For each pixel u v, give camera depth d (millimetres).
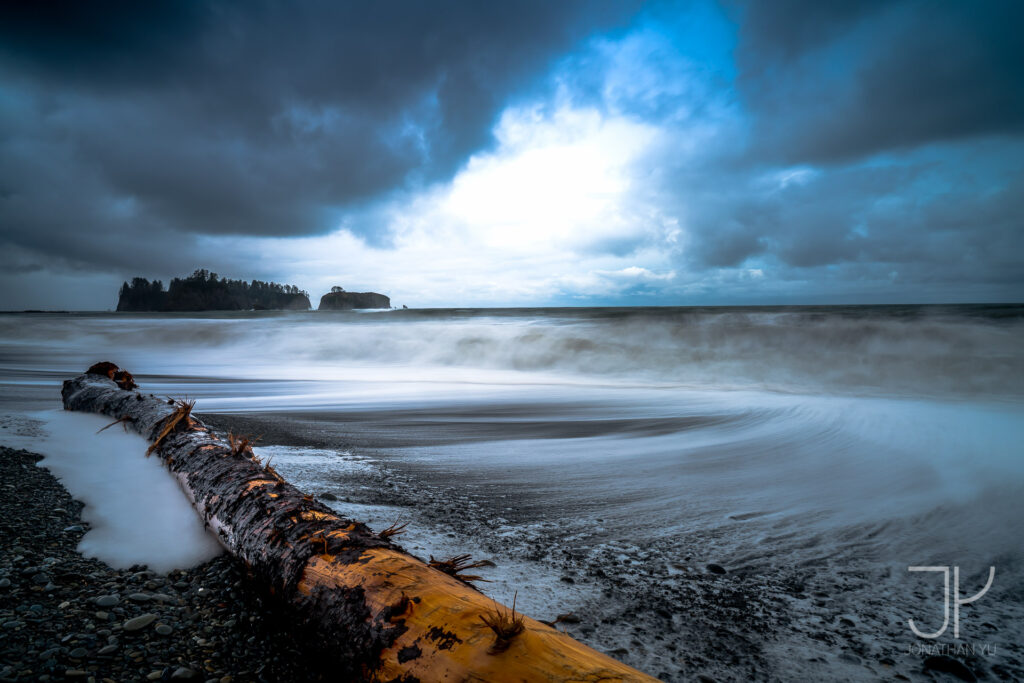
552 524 3846
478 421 7965
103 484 3811
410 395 10844
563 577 2990
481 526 3752
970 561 3277
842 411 8602
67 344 25125
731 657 2256
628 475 5148
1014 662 2266
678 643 2357
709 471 5289
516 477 5047
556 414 8555
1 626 2055
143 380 13102
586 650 1577
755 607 2719
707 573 3107
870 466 5422
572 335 20844
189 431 4551
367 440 6582
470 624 1620
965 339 16578
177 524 3150
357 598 1851
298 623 2021
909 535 3691
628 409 9070
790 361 15773
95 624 2141
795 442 6512
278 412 8531
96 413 6555
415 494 4441
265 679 1876
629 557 3307
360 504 4086
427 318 44219
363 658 1684
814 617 2631
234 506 2852
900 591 2912
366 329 26016
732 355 16922
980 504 4254
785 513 4121
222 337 25328
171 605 2346
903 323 19422
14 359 18094
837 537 3660
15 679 1742
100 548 2822
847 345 17109
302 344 22797
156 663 1915
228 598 2426
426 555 3178
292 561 2188
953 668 2168
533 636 1560
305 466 5176
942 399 10102
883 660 2260
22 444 4965
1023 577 3066
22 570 2520
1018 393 11078
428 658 1559
